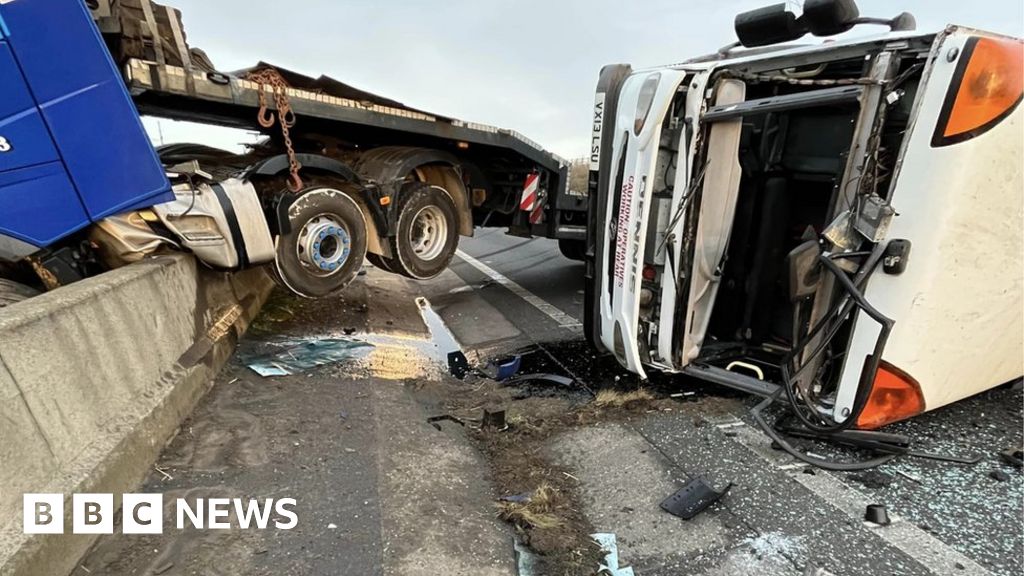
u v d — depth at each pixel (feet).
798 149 11.88
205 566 6.59
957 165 7.80
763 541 7.51
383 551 7.15
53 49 10.45
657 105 10.67
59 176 10.82
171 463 8.61
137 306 9.55
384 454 9.67
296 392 11.88
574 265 29.35
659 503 8.50
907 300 8.26
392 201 17.74
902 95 8.49
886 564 7.00
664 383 13.61
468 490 8.97
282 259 14.75
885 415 9.00
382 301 21.13
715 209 11.44
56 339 7.14
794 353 9.43
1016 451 9.30
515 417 11.98
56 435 6.72
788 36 11.91
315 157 15.44
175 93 12.90
